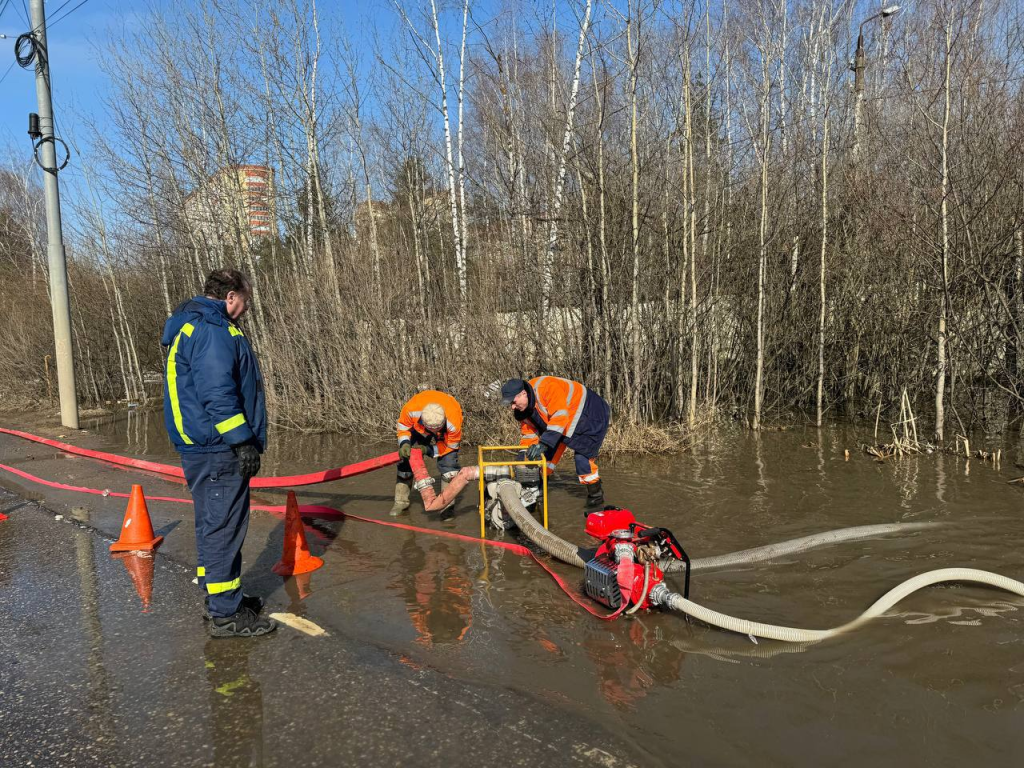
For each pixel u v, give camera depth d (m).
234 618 3.77
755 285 11.70
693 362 9.93
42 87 12.20
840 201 11.70
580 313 10.28
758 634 3.61
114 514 6.58
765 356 11.69
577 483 7.52
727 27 11.08
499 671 3.35
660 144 10.80
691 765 2.59
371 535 5.83
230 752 2.69
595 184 9.87
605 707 3.01
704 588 4.44
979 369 9.94
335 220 14.59
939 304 9.17
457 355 10.54
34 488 7.94
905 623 3.86
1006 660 3.42
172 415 3.68
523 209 10.79
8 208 26.12
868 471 7.63
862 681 3.24
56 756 2.69
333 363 11.83
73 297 18.56
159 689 3.20
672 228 10.61
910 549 5.10
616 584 4.02
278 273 14.16
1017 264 9.20
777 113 11.95
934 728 2.85
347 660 3.46
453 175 14.58
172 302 20.06
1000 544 5.16
